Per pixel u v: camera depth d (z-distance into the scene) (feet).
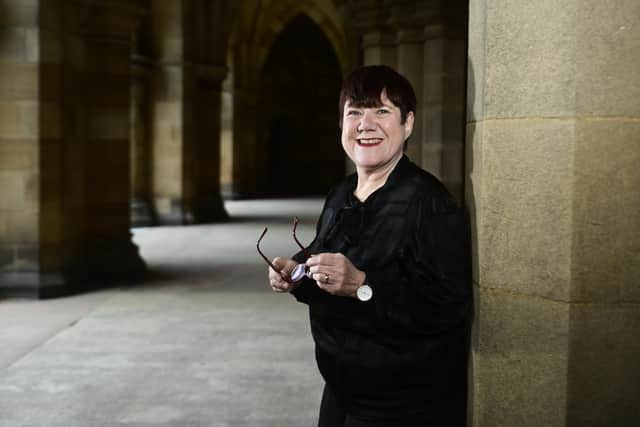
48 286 26.07
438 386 7.04
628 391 6.23
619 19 5.93
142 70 50.80
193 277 30.89
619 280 6.13
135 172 52.08
